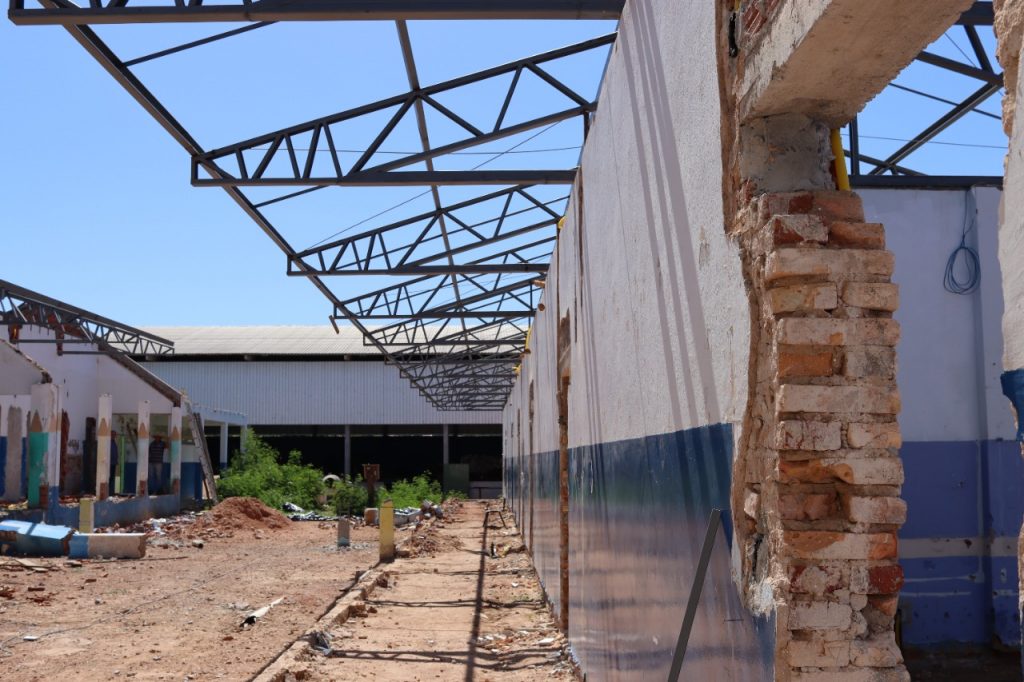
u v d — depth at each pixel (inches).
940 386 335.3
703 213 153.9
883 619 121.0
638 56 209.5
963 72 334.0
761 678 125.2
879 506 119.6
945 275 338.0
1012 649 319.9
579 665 337.7
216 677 332.5
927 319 336.5
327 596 549.6
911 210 339.3
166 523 1051.9
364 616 491.5
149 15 249.0
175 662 359.6
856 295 122.3
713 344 148.8
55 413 930.7
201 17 249.8
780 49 119.2
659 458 190.4
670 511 179.8
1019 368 73.9
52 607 498.6
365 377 1925.4
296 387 1925.4
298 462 1664.6
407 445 2053.4
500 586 609.9
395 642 418.3
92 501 936.3
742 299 134.1
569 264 380.5
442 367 1379.2
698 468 158.1
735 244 136.3
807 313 123.4
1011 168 75.2
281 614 478.9
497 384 1425.9
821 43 112.0
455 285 748.6
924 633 325.7
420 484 1748.3
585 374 324.8
